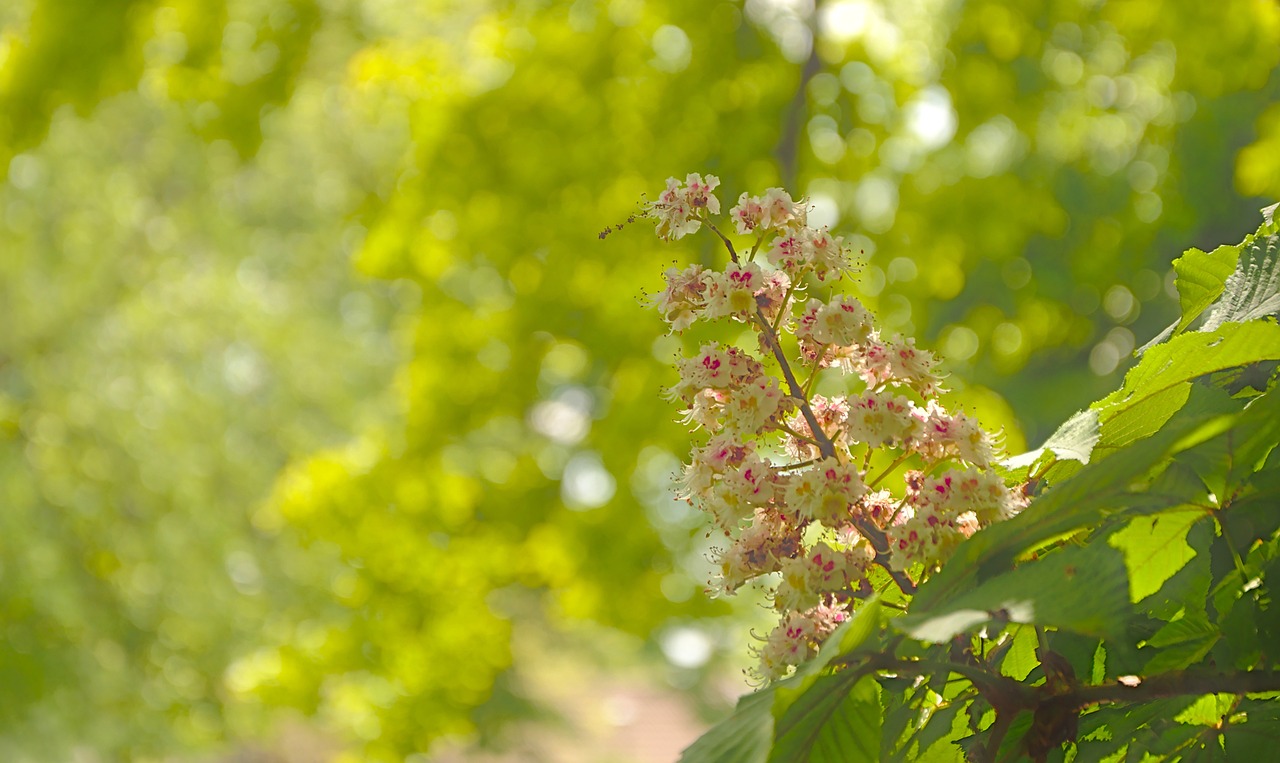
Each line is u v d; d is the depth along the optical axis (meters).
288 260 13.86
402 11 6.85
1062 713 0.94
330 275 13.95
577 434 6.41
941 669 0.94
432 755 6.89
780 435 1.23
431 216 6.17
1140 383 1.12
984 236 5.80
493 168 5.98
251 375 13.13
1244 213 10.21
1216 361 1.10
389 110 6.71
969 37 5.80
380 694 7.95
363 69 6.27
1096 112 6.06
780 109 5.90
